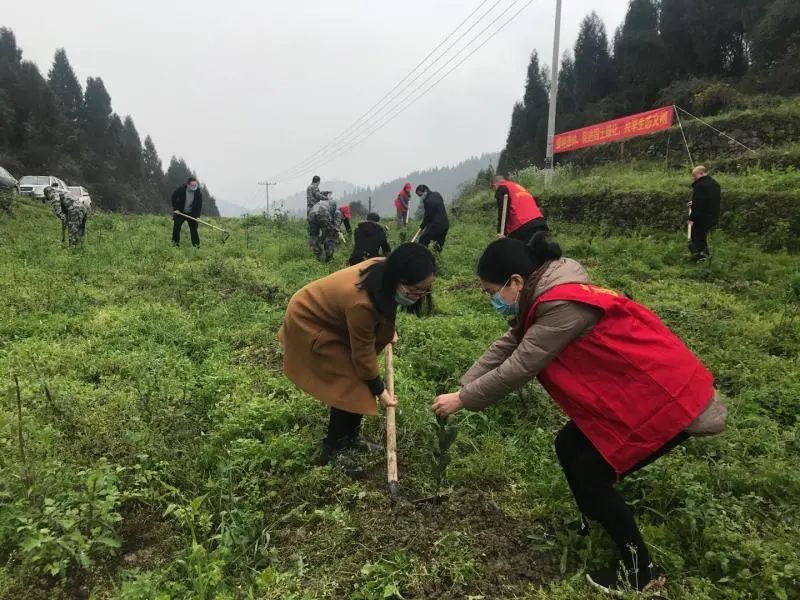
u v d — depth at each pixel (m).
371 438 3.75
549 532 2.88
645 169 17.34
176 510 2.83
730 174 13.23
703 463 3.29
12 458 3.24
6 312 6.05
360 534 2.79
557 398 2.42
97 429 3.68
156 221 17.06
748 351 5.16
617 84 30.83
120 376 4.68
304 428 3.71
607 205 13.51
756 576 2.42
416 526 2.85
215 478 3.24
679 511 2.85
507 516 2.98
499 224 6.34
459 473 3.30
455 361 4.88
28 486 2.90
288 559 2.66
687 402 2.19
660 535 2.73
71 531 2.66
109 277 8.19
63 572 2.54
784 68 19.72
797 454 3.50
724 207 10.79
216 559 2.54
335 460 3.34
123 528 2.92
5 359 4.80
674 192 11.96
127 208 60.50
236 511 2.84
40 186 24.31
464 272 9.03
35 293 6.75
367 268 3.05
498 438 3.72
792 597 2.37
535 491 3.14
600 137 18.67
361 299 2.91
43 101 60.12
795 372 4.68
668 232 11.80
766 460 3.31
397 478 3.16
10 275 7.46
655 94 26.89
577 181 16.91
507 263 2.34
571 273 2.35
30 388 4.21
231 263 9.56
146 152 98.50
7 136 51.84
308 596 2.30
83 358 4.96
